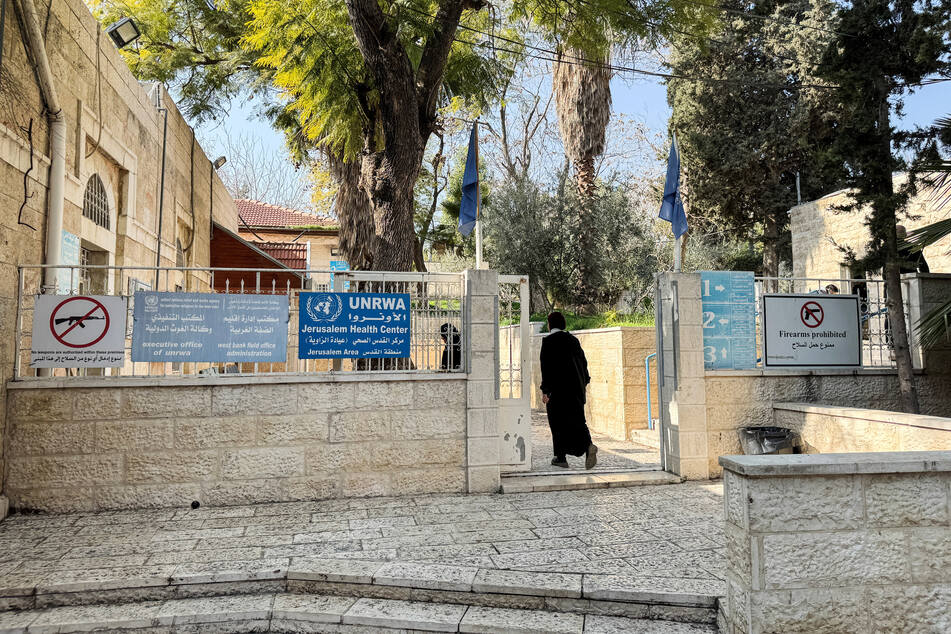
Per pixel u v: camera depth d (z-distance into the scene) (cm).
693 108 2331
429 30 1027
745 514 331
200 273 1480
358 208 1605
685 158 2402
